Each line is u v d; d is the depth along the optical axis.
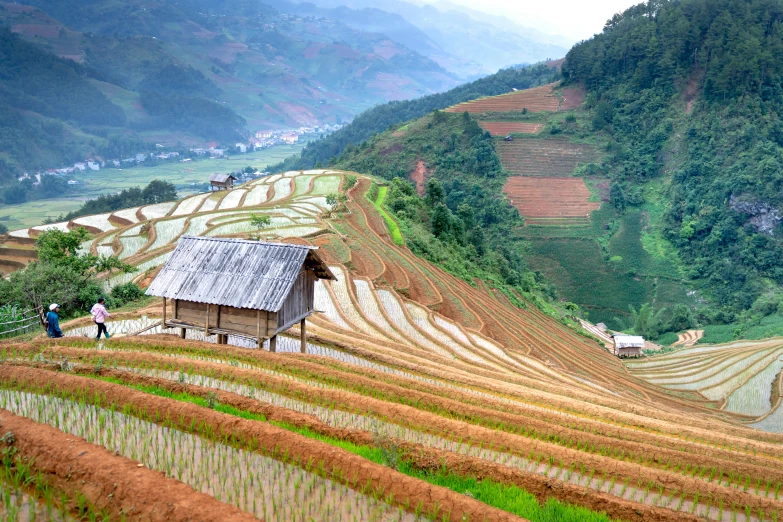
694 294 101.81
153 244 63.09
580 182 131.00
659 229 116.75
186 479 12.29
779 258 99.94
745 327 84.62
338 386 21.47
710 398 51.44
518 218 121.19
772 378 54.28
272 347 24.50
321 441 14.20
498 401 23.62
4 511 10.33
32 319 32.44
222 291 22.92
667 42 138.75
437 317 48.41
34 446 12.23
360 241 64.31
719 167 115.38
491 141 141.62
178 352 23.12
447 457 15.15
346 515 11.67
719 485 16.55
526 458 16.77
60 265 39.22
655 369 62.62
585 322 91.12
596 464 16.58
